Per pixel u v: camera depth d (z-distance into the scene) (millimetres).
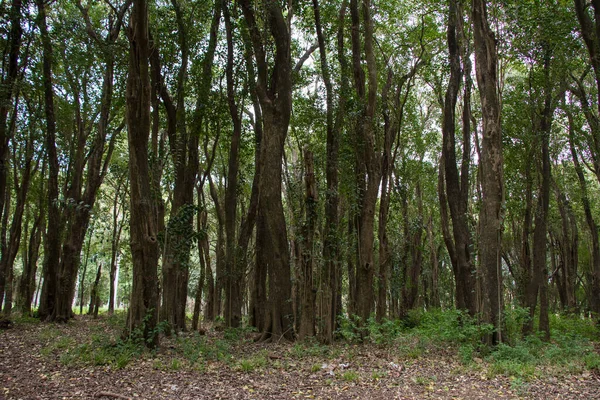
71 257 18641
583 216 28281
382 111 16953
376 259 24000
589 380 8258
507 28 13141
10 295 19500
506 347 10133
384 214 17422
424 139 24656
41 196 21844
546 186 14594
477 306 12828
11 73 14500
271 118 13008
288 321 13000
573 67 14922
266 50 13766
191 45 15383
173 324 14023
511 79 17188
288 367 9234
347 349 11438
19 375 8219
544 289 14172
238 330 14594
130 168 10797
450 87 15359
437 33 18438
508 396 7238
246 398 7055
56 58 17781
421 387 7781
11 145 19047
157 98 13430
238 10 16438
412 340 12578
